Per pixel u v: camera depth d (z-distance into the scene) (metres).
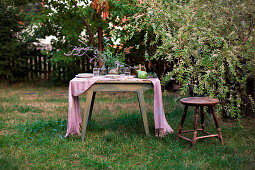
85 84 3.52
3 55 8.92
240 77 4.09
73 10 7.42
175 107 5.27
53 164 2.74
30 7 7.77
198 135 3.67
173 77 7.19
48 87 8.83
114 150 3.13
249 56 3.61
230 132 3.70
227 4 3.94
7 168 2.59
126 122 4.31
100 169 2.67
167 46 3.60
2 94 7.35
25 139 3.48
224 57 3.49
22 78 9.72
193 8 3.82
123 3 5.63
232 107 3.72
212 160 2.81
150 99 6.45
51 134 3.72
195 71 3.75
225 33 3.93
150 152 3.06
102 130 4.00
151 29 5.68
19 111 5.26
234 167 2.61
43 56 9.52
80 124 4.21
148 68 7.48
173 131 3.78
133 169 2.63
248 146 3.16
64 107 5.63
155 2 3.86
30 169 2.62
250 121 4.16
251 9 3.75
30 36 7.89
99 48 7.25
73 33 7.28
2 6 8.88
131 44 6.72
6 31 8.72
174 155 2.94
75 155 2.98
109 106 5.74
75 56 7.84
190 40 3.57
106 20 6.73
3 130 3.94
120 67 4.12
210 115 4.28
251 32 3.78
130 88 3.62
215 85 4.08
